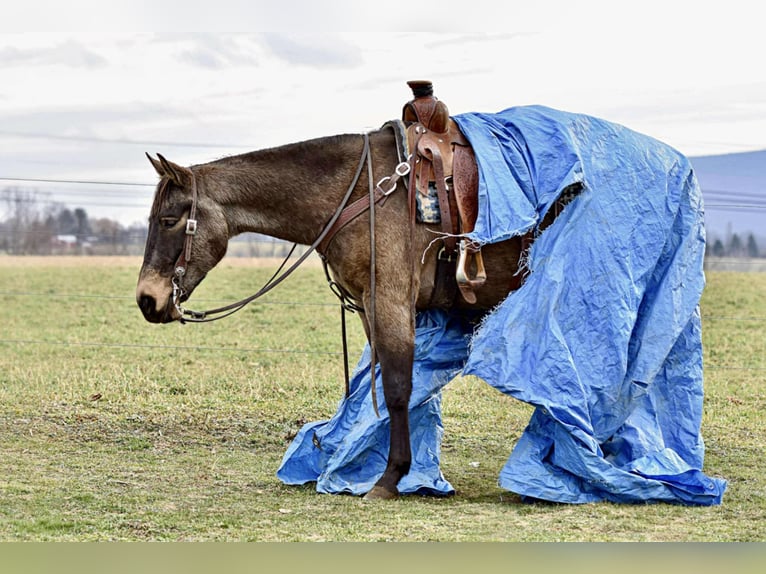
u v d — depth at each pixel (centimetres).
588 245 589
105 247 4216
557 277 582
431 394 620
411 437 627
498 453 764
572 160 584
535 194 589
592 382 584
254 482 646
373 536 507
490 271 602
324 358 1167
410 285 585
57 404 884
